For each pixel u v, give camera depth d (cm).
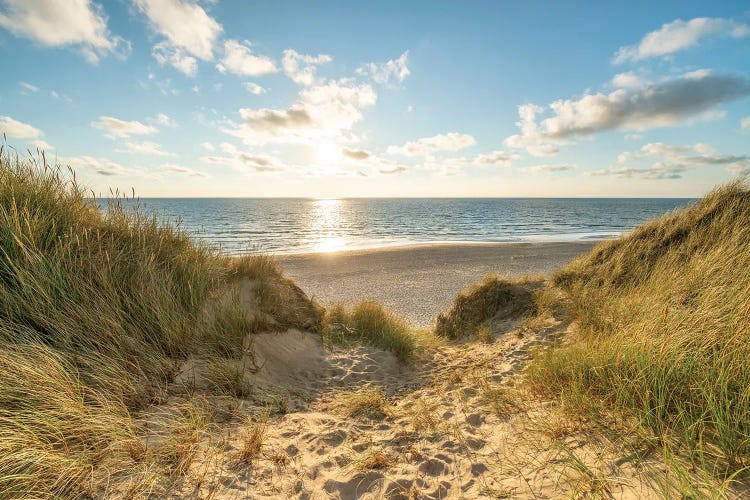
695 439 239
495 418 351
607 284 688
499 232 4234
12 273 374
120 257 468
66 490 218
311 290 1402
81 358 338
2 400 263
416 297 1306
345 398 443
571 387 342
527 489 236
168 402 345
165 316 427
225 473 260
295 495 250
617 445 254
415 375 566
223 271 600
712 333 329
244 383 421
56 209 475
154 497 225
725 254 542
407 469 285
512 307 789
